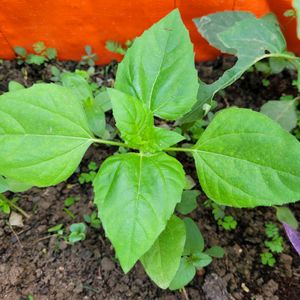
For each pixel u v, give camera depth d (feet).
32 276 1.03
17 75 1.34
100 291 1.02
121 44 1.34
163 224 0.69
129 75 0.83
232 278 1.04
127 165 0.72
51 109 0.75
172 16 0.82
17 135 0.73
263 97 1.32
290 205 1.15
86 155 1.20
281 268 1.06
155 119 1.26
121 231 0.68
